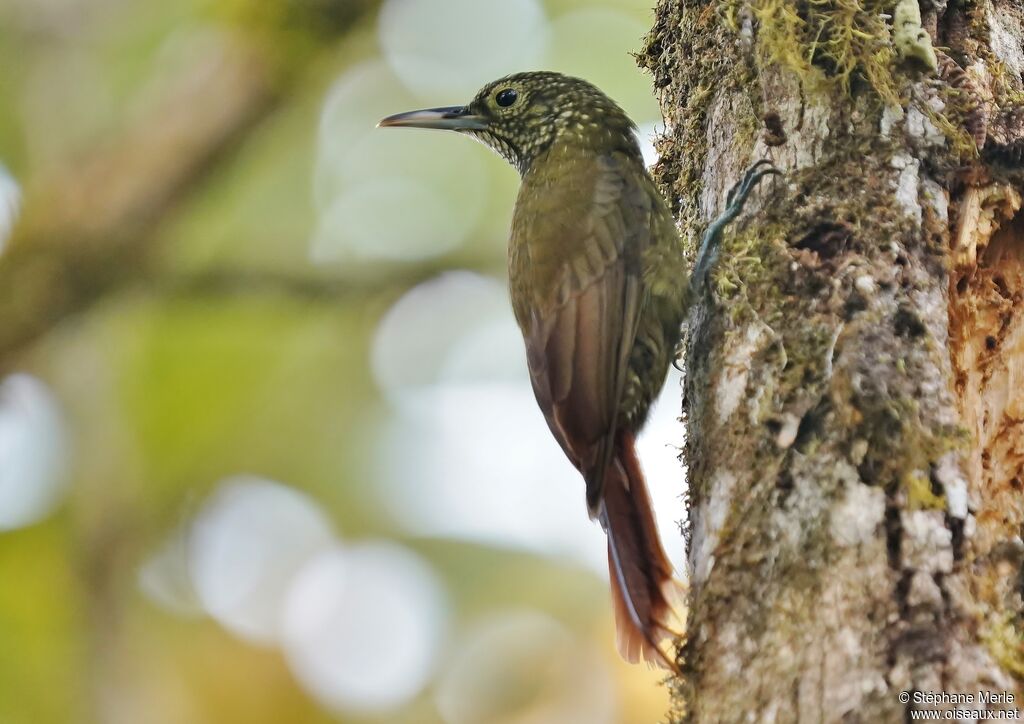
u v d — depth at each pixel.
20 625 13.45
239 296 13.26
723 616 5.66
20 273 11.98
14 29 14.08
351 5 12.12
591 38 12.88
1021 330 6.36
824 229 6.21
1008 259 6.50
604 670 12.61
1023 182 6.38
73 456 13.82
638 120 12.43
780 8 6.59
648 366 7.62
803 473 5.68
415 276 13.38
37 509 13.88
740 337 6.20
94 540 13.70
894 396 5.67
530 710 12.80
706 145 7.12
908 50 6.41
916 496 5.45
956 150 6.31
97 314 12.80
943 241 6.16
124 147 12.27
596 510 7.05
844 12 6.46
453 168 13.80
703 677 5.63
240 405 14.26
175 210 12.30
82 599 13.56
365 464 14.04
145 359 14.13
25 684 13.22
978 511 5.57
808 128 6.43
